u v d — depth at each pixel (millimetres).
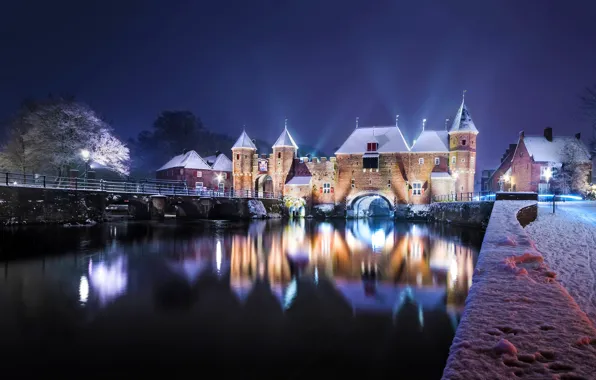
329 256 23125
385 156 56094
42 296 13273
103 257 20094
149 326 10906
